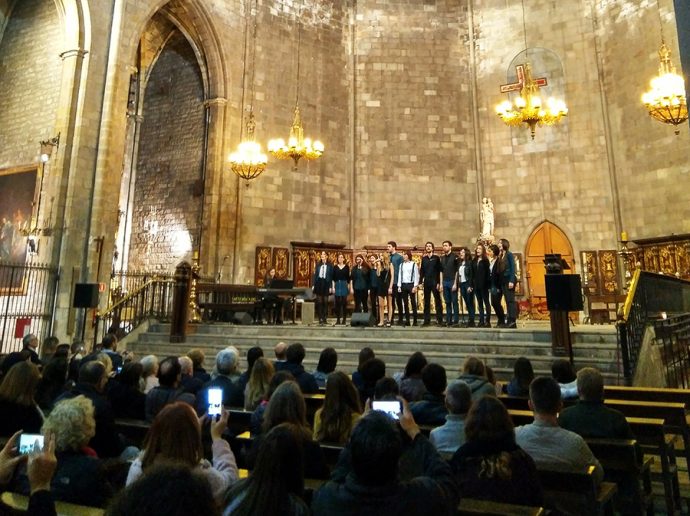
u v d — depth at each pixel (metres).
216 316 15.91
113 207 15.02
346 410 3.97
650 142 17.58
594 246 18.67
